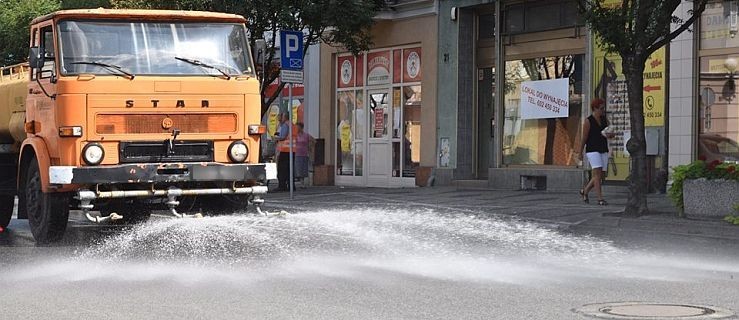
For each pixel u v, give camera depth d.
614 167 21.81
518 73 24.30
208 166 13.16
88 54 13.02
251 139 13.56
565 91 23.00
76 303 9.16
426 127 26.25
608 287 10.01
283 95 31.42
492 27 25.22
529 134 24.06
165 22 13.43
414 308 8.77
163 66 13.23
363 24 23.75
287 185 25.53
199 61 13.41
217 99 13.36
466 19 25.44
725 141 19.83
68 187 12.89
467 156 25.52
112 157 12.88
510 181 24.06
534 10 23.84
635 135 15.55
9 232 16.19
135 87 12.98
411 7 26.48
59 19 13.06
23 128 14.45
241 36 13.77
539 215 17.17
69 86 12.77
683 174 14.84
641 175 15.49
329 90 29.44
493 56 25.11
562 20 23.12
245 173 13.35
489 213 17.75
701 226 13.69
